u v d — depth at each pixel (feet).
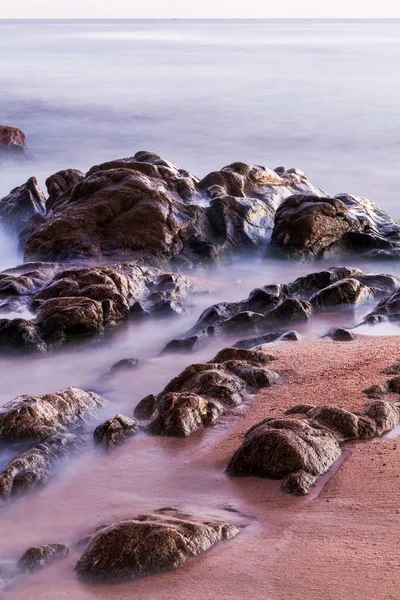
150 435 28.27
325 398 30.01
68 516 22.84
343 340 38.68
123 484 24.71
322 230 61.57
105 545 19.42
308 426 25.41
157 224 58.80
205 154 136.26
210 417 28.78
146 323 46.42
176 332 45.52
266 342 39.47
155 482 24.64
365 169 122.21
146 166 66.13
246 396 30.99
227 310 45.55
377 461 24.41
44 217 69.82
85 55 445.78
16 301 48.29
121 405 33.04
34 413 28.89
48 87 245.86
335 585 17.81
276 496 22.75
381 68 324.19
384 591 17.44
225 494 23.24
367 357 34.76
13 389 37.11
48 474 25.25
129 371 37.73
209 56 432.25
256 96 219.61
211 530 20.15
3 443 27.96
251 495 22.98
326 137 151.74
